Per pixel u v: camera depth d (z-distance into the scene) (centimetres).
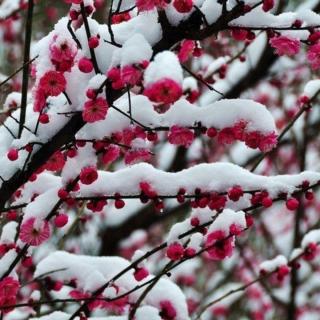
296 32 215
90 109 201
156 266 686
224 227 213
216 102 220
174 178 229
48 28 546
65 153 230
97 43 202
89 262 264
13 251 242
